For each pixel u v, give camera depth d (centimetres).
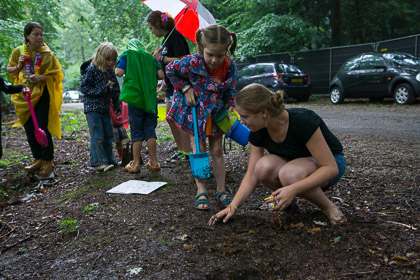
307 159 232
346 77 1209
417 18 1758
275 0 1708
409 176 346
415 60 1091
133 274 204
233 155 478
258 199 305
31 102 398
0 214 316
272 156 244
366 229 234
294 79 1332
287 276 193
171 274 201
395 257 199
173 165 446
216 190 339
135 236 249
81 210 306
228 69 292
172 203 307
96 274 207
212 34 255
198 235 244
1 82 369
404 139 556
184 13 442
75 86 4259
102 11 2025
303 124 222
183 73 285
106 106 430
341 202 287
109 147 448
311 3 1722
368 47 1440
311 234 232
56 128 412
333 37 1736
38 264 224
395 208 269
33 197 363
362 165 398
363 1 1675
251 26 1805
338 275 189
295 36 1761
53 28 1745
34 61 396
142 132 413
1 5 1223
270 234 238
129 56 386
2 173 445
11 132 823
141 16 1998
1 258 236
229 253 218
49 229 275
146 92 392
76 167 471
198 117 291
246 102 215
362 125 739
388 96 1124
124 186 361
